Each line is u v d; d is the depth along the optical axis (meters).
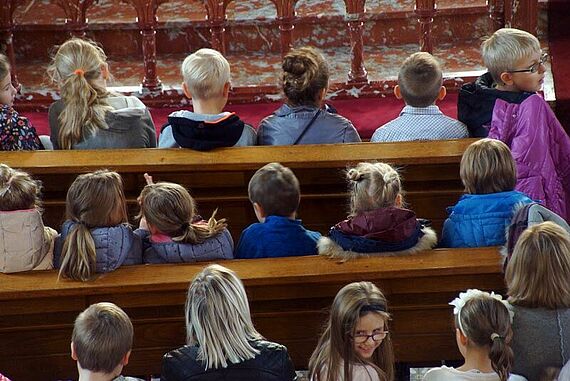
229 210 11.54
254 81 16.08
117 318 7.99
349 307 8.02
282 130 11.86
